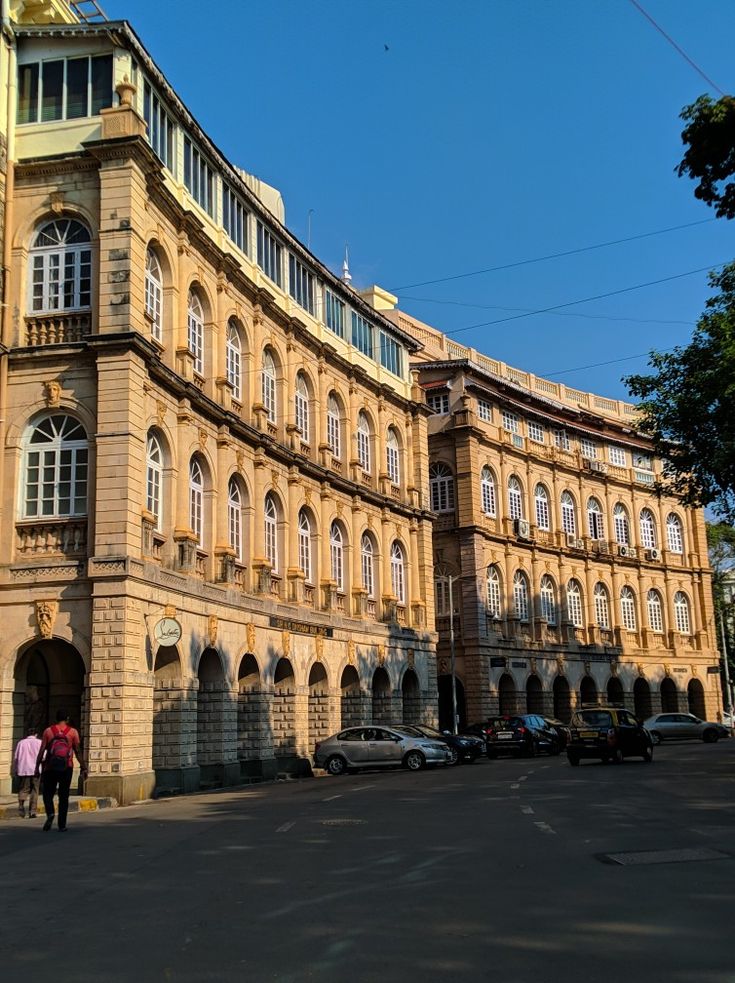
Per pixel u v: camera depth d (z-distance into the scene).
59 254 28.17
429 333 61.69
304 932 8.65
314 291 41.81
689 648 73.31
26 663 26.56
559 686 63.06
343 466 43.09
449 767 36.41
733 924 8.63
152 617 26.75
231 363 34.88
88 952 8.19
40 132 28.58
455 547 57.28
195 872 12.07
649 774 27.34
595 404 71.88
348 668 41.28
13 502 26.62
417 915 9.20
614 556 68.38
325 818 17.91
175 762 27.80
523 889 10.34
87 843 15.62
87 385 26.88
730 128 23.17
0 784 25.25
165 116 31.05
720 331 29.22
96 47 28.81
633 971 7.27
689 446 31.59
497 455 60.41
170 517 28.92
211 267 33.28
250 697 33.31
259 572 34.44
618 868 11.53
